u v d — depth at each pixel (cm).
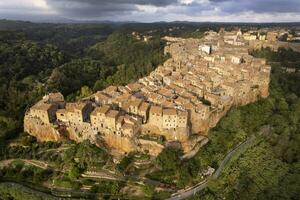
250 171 16250
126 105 17850
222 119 18875
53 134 17388
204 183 14788
